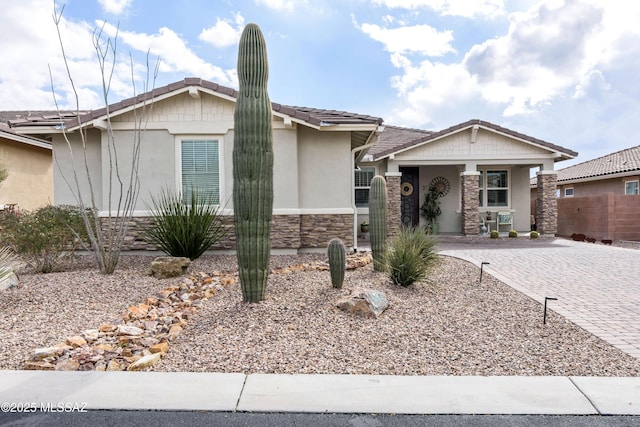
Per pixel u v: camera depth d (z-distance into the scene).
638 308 6.47
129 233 11.08
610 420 3.32
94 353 4.44
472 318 5.91
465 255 12.38
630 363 4.42
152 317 5.82
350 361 4.45
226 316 5.69
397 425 3.25
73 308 6.21
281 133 11.42
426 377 4.05
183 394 3.69
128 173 11.12
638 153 22.23
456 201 19.73
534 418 3.34
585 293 7.43
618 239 17.20
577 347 4.87
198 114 11.22
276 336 5.05
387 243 9.00
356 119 11.37
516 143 17.62
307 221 11.88
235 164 6.12
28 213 9.27
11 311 5.95
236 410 3.45
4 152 15.53
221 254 11.14
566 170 27.23
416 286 7.60
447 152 17.62
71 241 9.27
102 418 3.33
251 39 6.09
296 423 3.28
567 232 20.02
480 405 3.52
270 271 8.83
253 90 6.06
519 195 19.78
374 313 5.80
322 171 11.89
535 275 9.15
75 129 10.73
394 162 17.56
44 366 4.15
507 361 4.48
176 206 9.75
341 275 7.14
